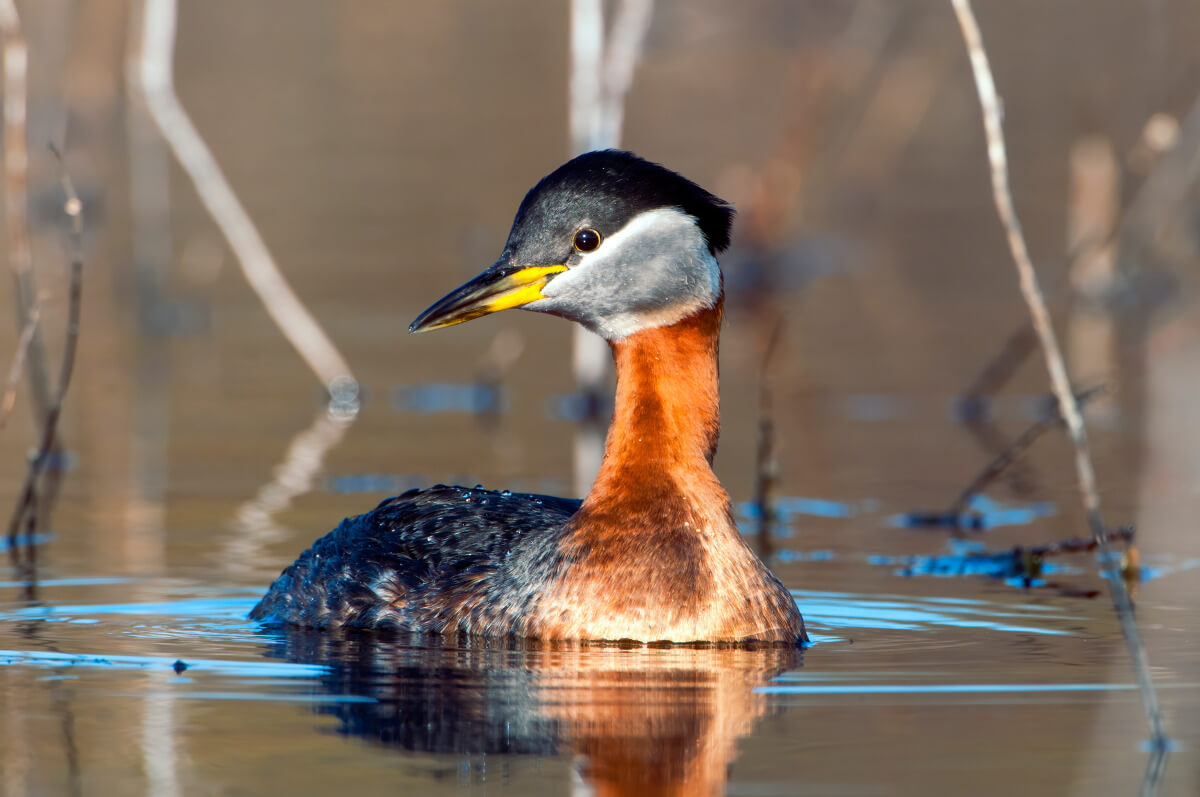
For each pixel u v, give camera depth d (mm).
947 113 35656
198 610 10664
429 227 28000
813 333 23797
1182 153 27312
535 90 36562
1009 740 7801
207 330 23859
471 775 7301
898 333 23547
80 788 7148
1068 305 25672
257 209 28844
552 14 41000
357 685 8672
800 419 18719
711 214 10141
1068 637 9984
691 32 33750
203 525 13477
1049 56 35031
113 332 23438
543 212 10016
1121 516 14172
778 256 28531
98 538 13000
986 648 9656
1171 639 9914
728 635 9539
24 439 17328
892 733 7902
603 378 19438
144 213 24844
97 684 8734
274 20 40438
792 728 7965
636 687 8633
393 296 24406
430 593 10047
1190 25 32562
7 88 14695
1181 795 7062
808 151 29688
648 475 9672
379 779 7242
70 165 30234
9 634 9914
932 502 14773
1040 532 13547
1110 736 7883
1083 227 27078
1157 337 23984
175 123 18641
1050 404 19531
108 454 16594
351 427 18141
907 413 19047
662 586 9484
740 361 22172
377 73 37312
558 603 9562
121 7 31578
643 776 7281
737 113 33438
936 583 11719
